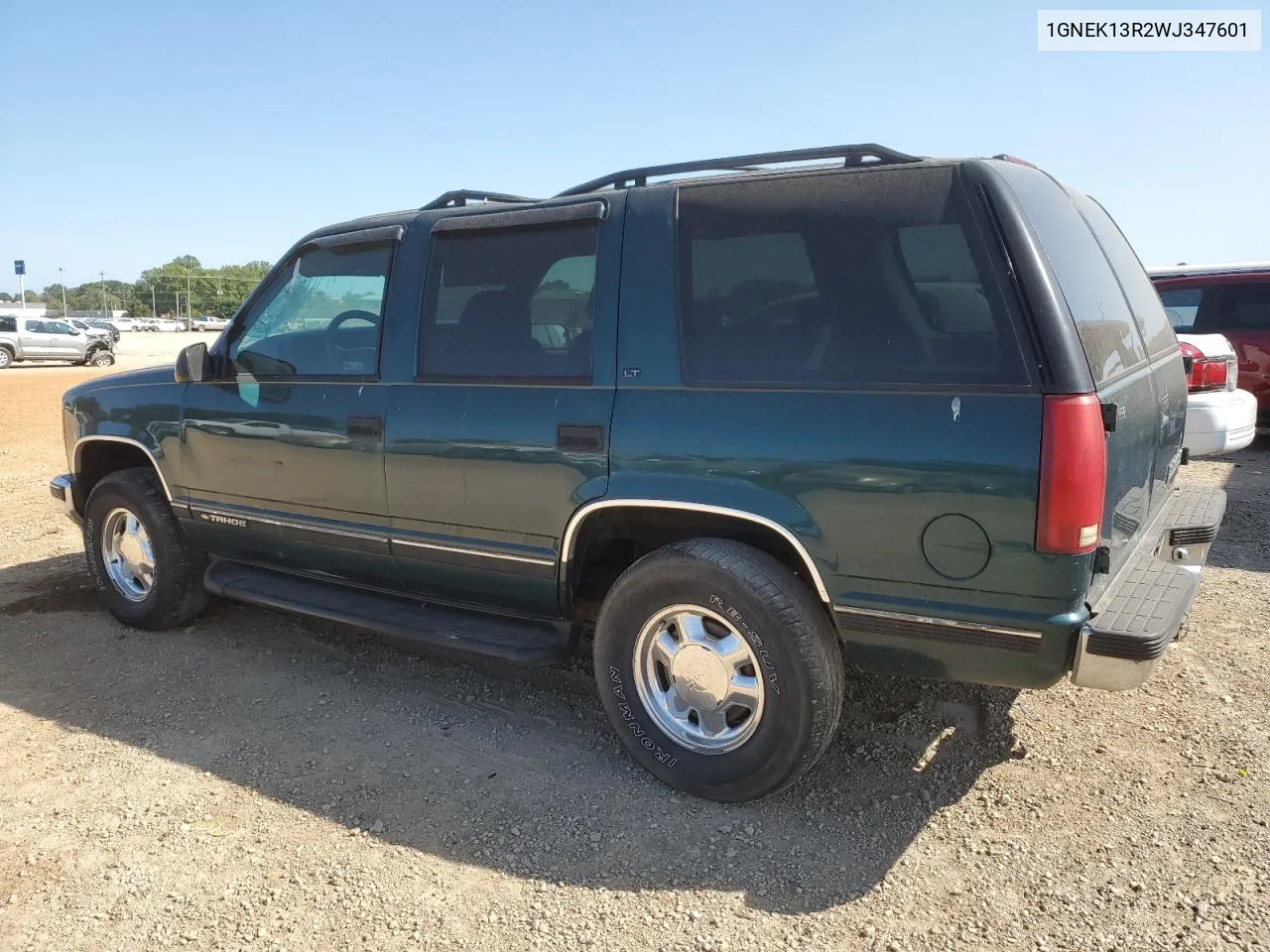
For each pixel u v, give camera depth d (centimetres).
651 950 253
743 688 308
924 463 267
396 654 460
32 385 2164
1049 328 257
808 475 285
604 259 329
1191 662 418
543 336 342
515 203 369
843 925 260
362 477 384
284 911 272
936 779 330
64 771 355
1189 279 977
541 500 336
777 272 299
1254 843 288
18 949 260
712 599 302
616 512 330
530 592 354
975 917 261
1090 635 256
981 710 379
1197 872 276
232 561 479
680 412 306
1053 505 252
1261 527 641
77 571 618
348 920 268
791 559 312
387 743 370
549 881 283
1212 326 964
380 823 314
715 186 318
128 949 259
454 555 364
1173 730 358
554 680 425
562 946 255
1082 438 251
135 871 293
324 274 408
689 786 321
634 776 340
